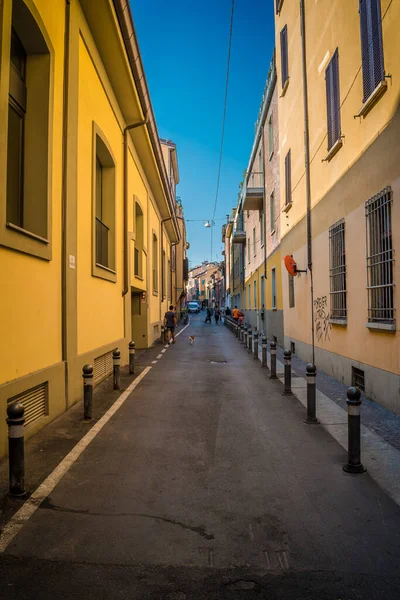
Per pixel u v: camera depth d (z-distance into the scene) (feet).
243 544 11.69
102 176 40.70
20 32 21.74
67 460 17.80
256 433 21.77
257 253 91.25
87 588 9.81
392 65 24.48
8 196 21.36
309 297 44.34
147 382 35.55
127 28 32.65
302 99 45.93
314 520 13.05
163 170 68.80
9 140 21.62
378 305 27.22
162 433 21.62
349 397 17.13
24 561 10.80
